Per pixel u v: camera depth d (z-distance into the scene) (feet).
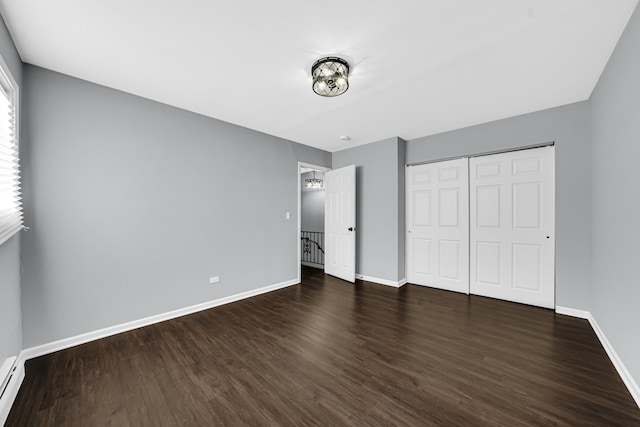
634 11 4.91
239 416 4.63
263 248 11.90
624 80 5.56
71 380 5.60
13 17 5.00
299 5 4.83
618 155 6.04
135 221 8.22
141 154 8.37
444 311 9.55
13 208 5.61
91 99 7.46
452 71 6.98
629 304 5.42
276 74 7.15
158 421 4.53
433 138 12.30
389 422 4.47
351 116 10.11
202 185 9.85
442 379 5.63
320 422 4.48
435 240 12.50
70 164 7.10
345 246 13.93
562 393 5.16
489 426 4.36
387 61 6.54
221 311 9.64
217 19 5.16
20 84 6.25
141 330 8.06
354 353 6.70
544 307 9.83
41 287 6.63
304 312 9.52
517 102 8.88
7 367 4.91
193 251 9.57
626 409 4.72
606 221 6.94
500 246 10.81
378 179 13.32
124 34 5.57
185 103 8.93
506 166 10.66
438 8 4.88
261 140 11.89
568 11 4.93
